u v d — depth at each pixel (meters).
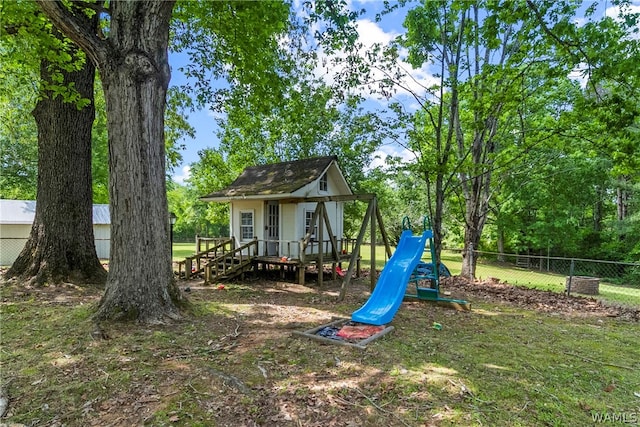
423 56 10.53
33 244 8.27
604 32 7.32
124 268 5.15
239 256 11.26
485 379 3.59
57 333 4.60
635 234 17.89
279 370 3.70
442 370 3.79
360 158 18.81
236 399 3.06
